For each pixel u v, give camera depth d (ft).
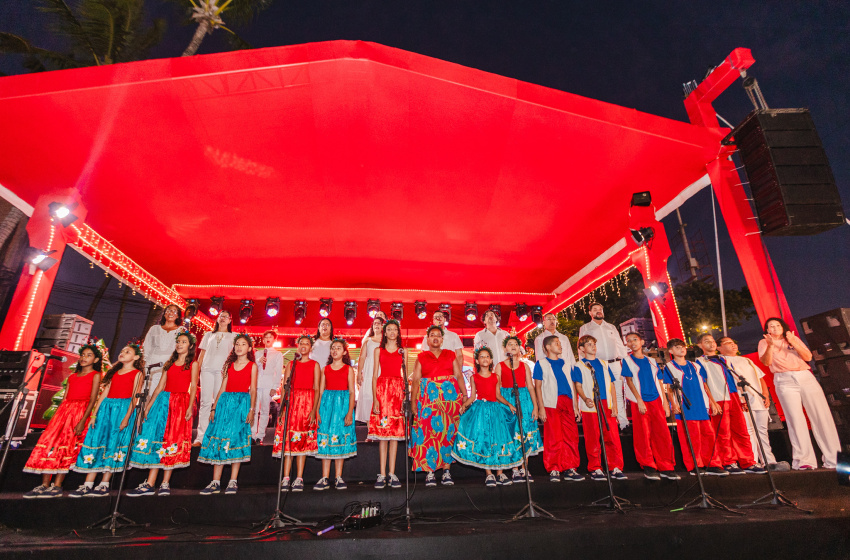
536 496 13.60
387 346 15.23
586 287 33.83
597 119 17.70
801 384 15.78
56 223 20.85
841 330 15.69
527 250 30.27
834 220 14.89
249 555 9.70
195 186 21.80
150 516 12.59
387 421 14.23
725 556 10.60
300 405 14.53
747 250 18.52
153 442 13.50
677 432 16.49
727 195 19.36
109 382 14.52
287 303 39.86
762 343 16.81
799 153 15.65
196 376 14.82
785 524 11.00
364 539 9.83
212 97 16.38
